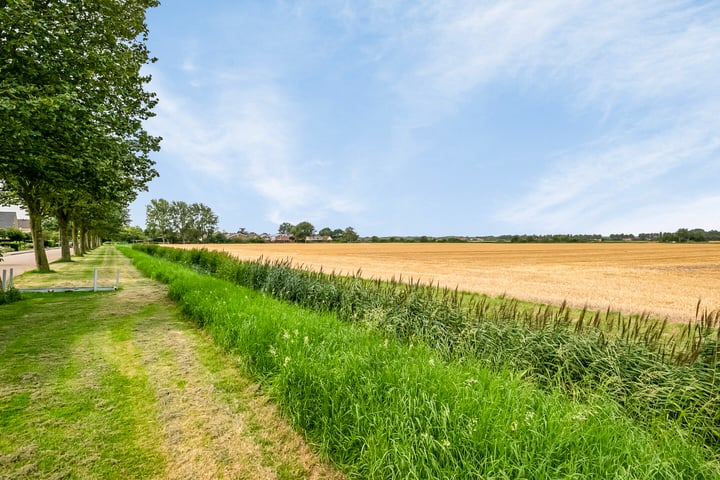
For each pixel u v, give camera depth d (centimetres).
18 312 819
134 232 11369
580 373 419
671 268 3119
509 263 3656
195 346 590
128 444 312
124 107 1121
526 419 234
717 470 219
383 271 2638
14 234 6203
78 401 386
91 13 927
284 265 1218
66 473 271
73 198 1608
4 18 641
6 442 305
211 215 11431
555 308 1209
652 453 217
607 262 3834
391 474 236
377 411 275
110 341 608
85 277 1559
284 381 364
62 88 720
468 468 211
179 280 1052
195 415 365
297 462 296
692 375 348
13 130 636
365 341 446
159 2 1242
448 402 269
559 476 202
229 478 274
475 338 500
